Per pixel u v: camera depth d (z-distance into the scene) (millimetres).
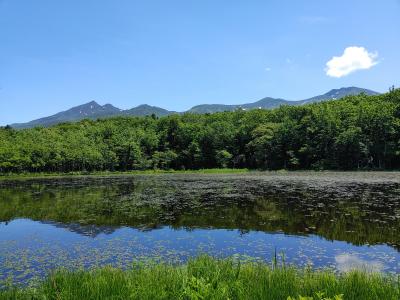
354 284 8188
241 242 17406
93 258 15234
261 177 63531
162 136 117438
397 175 58344
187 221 23016
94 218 24828
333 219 22375
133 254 15688
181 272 9031
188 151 106750
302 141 86688
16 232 21250
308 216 23484
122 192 41188
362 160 78500
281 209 26391
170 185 50062
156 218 24234
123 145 109062
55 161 99500
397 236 18047
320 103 103250
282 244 16891
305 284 8375
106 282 8570
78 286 8508
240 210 26562
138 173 99750
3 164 91125
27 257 15625
